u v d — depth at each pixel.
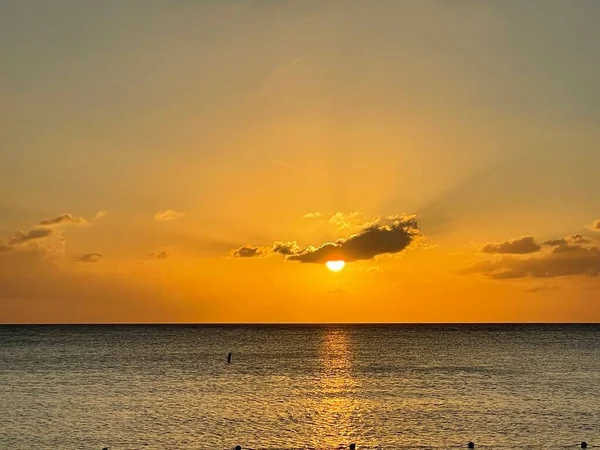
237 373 125.12
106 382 109.06
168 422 73.00
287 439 65.25
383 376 120.44
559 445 63.00
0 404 84.38
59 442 63.56
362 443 63.66
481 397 92.38
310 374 123.81
